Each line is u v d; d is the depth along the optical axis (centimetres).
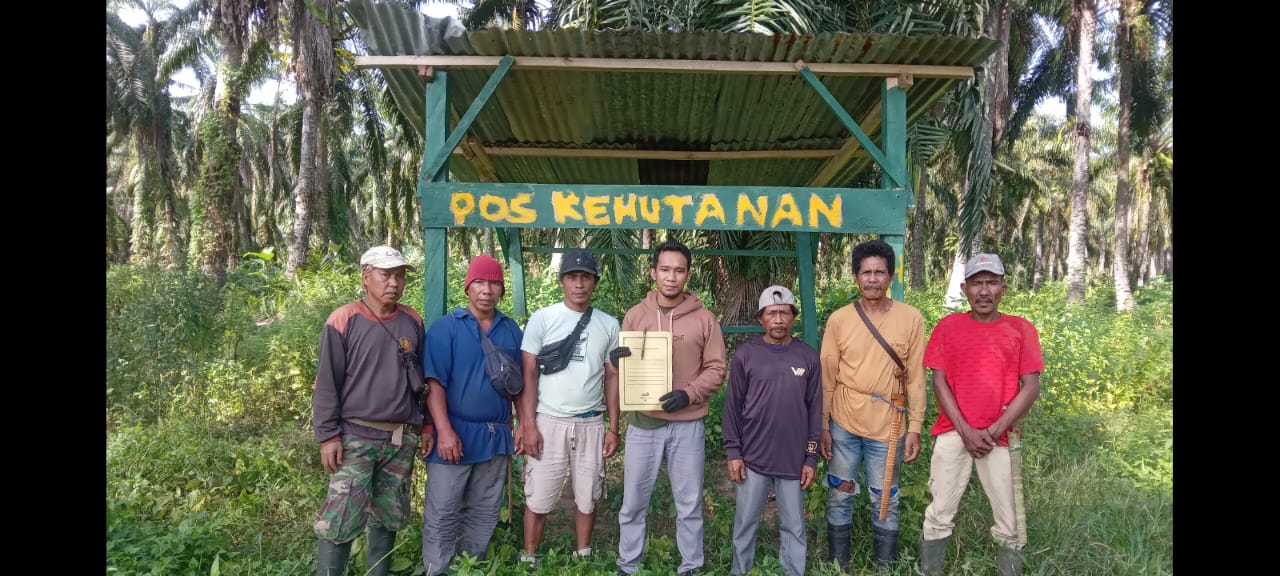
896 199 421
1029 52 2084
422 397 365
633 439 381
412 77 457
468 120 411
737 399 382
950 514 387
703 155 627
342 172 2467
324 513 344
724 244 769
